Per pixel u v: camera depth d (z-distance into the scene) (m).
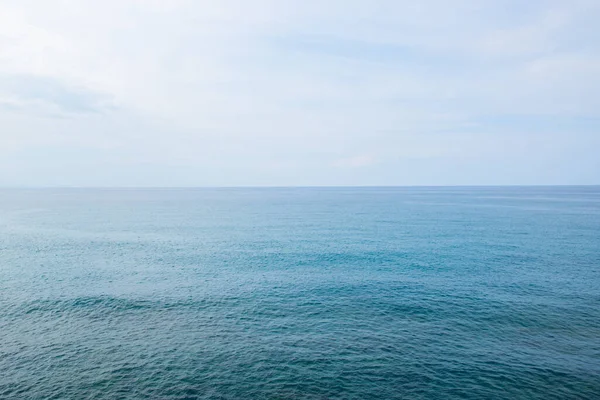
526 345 23.81
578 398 18.08
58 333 25.94
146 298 33.41
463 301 32.06
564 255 49.88
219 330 26.39
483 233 69.94
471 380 19.72
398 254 51.81
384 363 21.56
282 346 23.81
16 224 88.38
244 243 61.84
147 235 71.19
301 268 44.34
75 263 47.59
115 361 21.89
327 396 18.39
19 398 18.17
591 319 27.89
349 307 30.91
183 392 18.69
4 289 36.09
